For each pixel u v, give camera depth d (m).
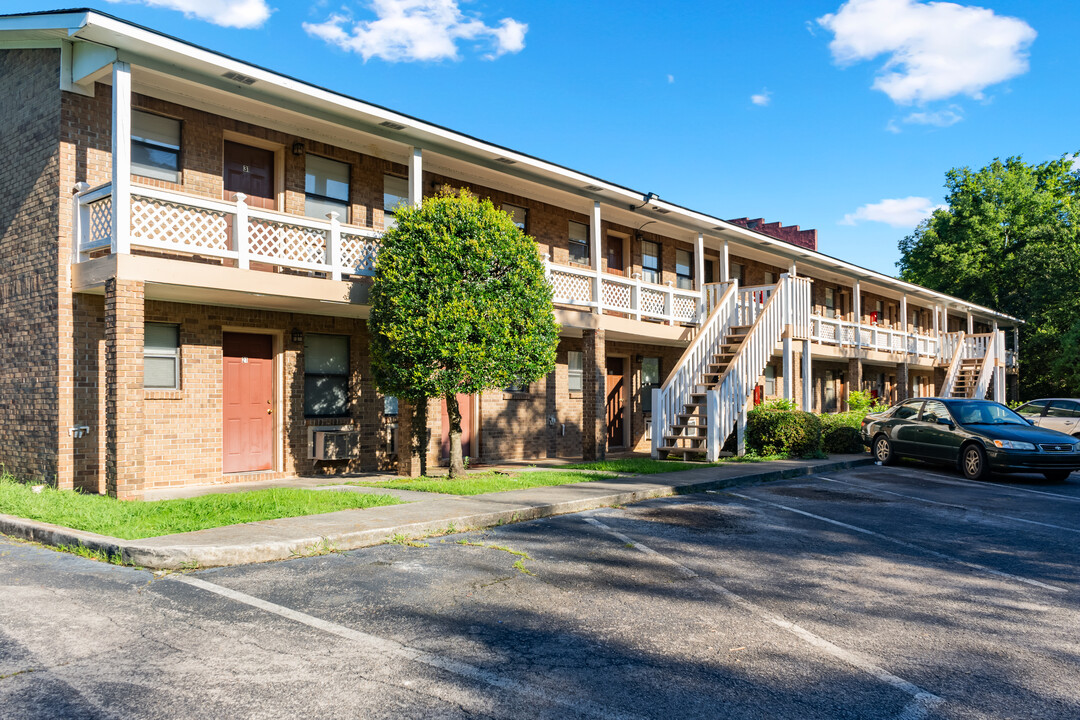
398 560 6.91
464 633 4.95
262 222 11.10
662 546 7.72
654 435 16.12
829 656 4.65
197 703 3.80
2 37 10.52
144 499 9.63
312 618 5.19
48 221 10.86
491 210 11.81
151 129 11.55
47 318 10.81
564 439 18.30
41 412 10.91
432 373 11.28
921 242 46.66
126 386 9.36
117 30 9.10
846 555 7.46
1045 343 38.25
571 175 15.31
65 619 5.12
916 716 3.83
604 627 5.13
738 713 3.83
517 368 11.58
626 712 3.81
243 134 12.48
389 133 12.66
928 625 5.29
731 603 5.74
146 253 11.26
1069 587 6.39
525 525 8.72
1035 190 44.88
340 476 13.23
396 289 11.04
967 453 14.27
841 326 25.36
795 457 16.61
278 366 13.12
